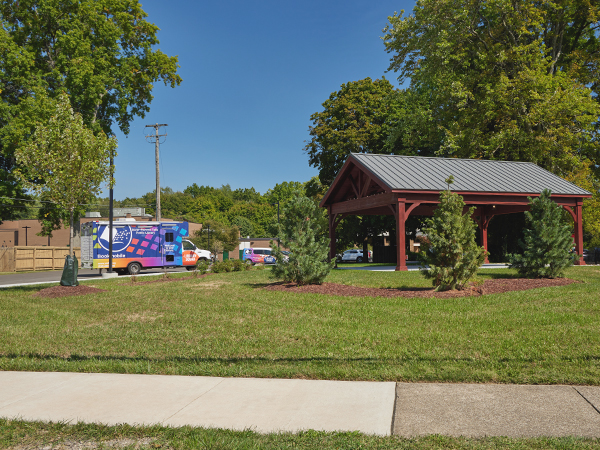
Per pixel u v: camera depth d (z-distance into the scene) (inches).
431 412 167.5
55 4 1210.0
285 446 138.2
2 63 1192.2
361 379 213.0
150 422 162.6
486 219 1047.6
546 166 1224.2
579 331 292.0
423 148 1504.7
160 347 288.5
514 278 617.3
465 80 1250.0
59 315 420.2
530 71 1120.2
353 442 140.6
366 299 453.4
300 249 562.3
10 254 1448.1
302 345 284.0
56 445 145.1
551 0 1267.2
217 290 577.6
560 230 601.0
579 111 1128.8
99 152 645.9
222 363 244.8
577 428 150.3
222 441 141.8
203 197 4490.7
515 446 135.7
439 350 259.8
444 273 481.1
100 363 244.8
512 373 210.7
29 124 1106.1
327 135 1556.3
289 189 4392.2
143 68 1396.4
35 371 237.6
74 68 1146.7
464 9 1203.2
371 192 956.6
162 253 1119.6
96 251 1059.9
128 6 1343.5
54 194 631.8
